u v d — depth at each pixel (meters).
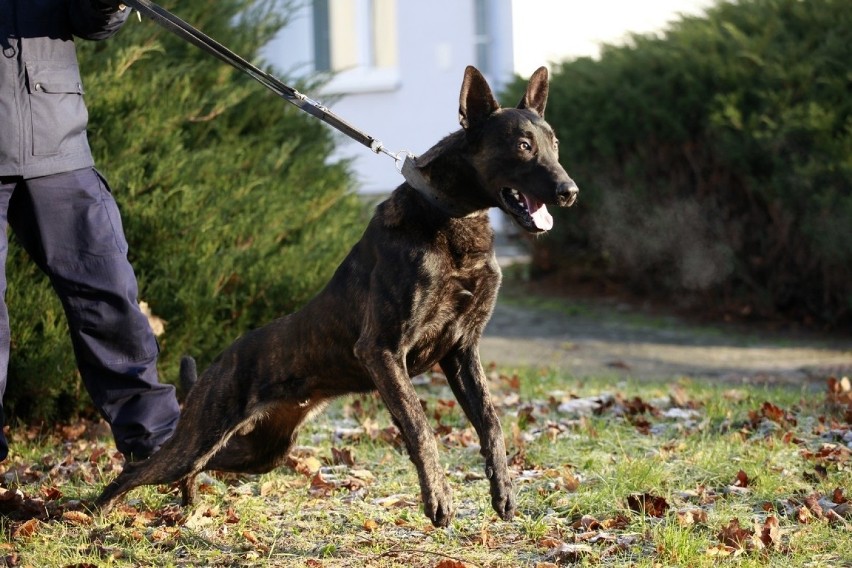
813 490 7.20
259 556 6.22
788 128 13.98
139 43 10.23
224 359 6.83
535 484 7.52
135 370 7.34
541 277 18.08
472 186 6.46
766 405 9.35
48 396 9.05
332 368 6.68
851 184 13.78
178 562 6.15
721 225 15.30
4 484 7.63
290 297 10.27
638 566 5.85
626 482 7.26
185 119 10.38
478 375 6.59
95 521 6.73
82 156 7.04
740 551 6.05
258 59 11.62
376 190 20.75
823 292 14.77
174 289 9.65
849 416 9.18
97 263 7.06
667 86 15.41
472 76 6.45
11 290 8.73
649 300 16.58
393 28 20.89
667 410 10.00
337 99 12.44
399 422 6.12
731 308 15.56
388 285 6.25
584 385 11.23
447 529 6.64
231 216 10.24
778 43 14.57
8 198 6.79
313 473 7.93
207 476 7.76
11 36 6.62
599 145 16.14
